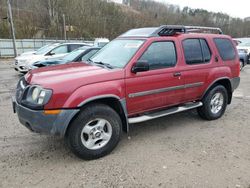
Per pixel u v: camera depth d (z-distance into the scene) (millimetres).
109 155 3822
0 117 5449
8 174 3307
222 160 3670
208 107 5164
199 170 3400
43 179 3209
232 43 5582
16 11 47438
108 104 3945
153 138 4441
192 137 4492
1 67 16906
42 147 4066
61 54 11305
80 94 3396
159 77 4219
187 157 3752
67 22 49812
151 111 4414
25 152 3895
